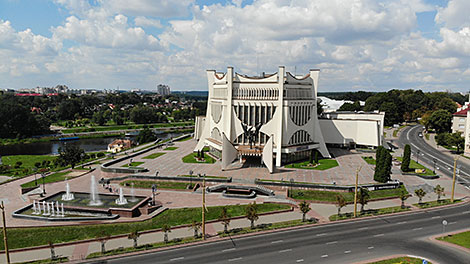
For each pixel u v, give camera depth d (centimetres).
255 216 5778
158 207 6944
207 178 8688
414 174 9631
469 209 7019
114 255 4956
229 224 6181
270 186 8306
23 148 17412
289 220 6391
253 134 10406
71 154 10506
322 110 19975
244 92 10500
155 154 12219
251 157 11025
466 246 5197
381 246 5228
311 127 11544
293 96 10681
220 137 11256
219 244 5325
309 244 5306
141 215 6531
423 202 7469
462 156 12575
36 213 6475
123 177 8906
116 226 6009
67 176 9556
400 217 6556
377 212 6769
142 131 17412
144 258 4853
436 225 6119
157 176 8762
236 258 4831
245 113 10500
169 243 5331
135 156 11812
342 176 9069
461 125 15288
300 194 7806
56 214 6450
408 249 5116
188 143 15238
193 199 7538
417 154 12125
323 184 8200
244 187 8138
